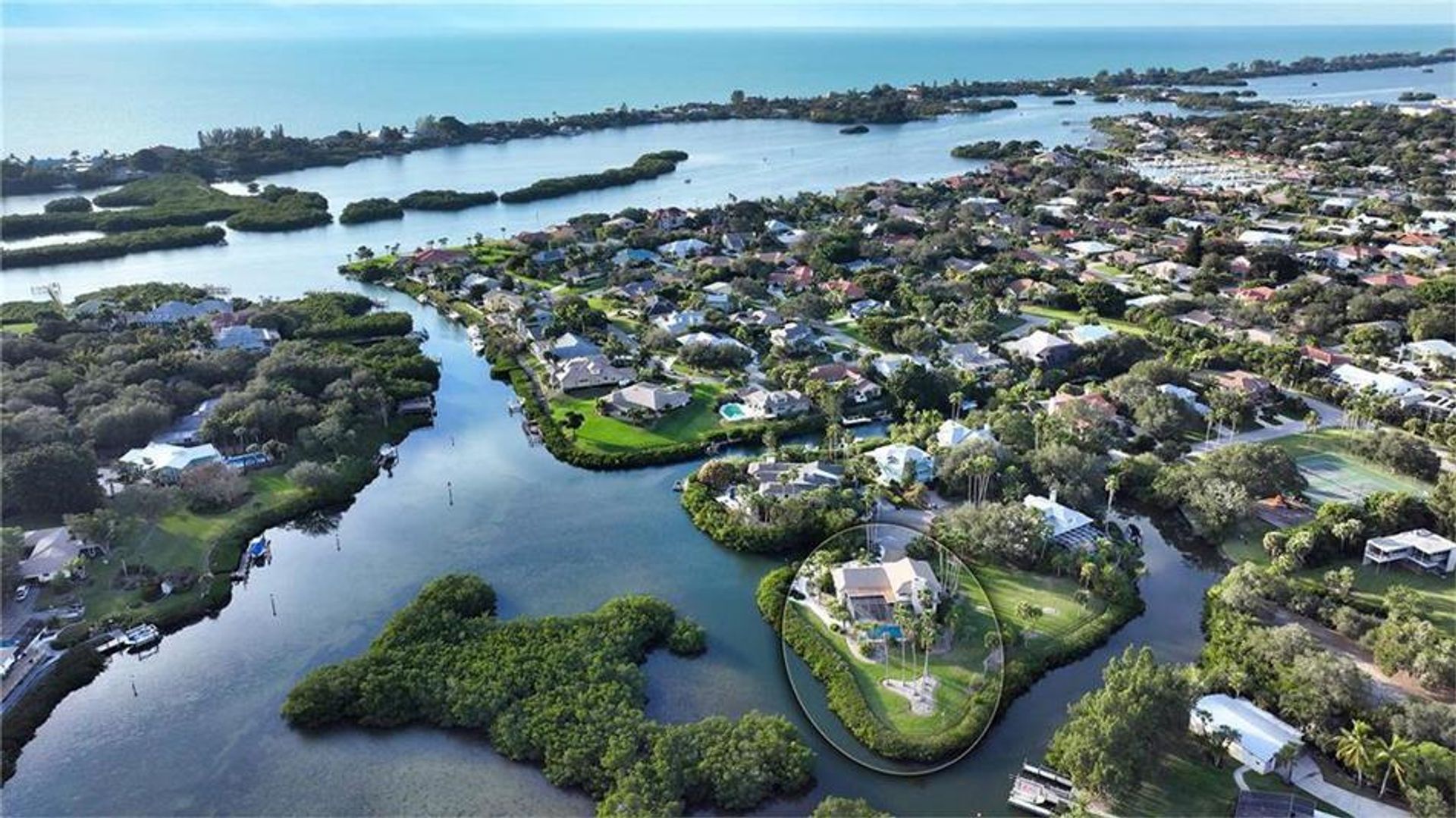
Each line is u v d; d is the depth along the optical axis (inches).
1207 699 3253.0
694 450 5605.3
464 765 3184.1
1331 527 4274.1
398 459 5674.2
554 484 5305.1
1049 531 4274.1
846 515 4530.0
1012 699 3467.0
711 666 3676.2
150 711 3484.3
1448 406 5753.0
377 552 4591.5
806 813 2970.0
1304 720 3127.5
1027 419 5413.4
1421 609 3821.4
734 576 4325.8
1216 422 5689.0
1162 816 2861.7
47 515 4709.6
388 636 3718.0
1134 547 4301.2
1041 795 2967.5
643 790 2925.7
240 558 4480.8
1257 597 3850.9
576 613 4010.8
